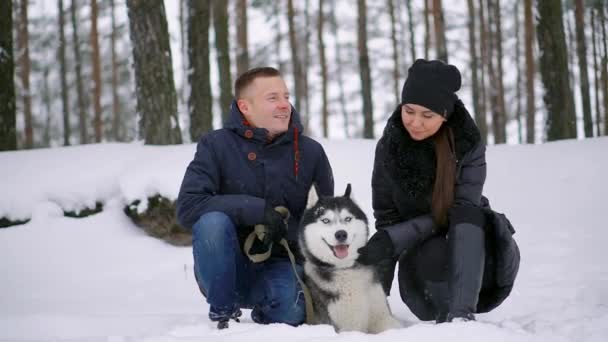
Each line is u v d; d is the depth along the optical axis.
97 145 8.11
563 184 7.30
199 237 3.27
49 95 27.12
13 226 6.56
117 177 7.02
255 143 3.55
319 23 22.97
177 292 5.27
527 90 19.48
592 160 7.77
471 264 3.01
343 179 7.36
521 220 6.61
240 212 3.31
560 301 4.03
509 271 3.21
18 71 21.58
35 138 28.27
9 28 9.36
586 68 17.09
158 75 9.19
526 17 19.34
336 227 3.25
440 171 3.21
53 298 5.10
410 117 3.26
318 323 3.43
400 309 4.37
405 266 3.56
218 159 3.52
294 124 3.62
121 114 27.77
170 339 2.88
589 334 2.70
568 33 22.80
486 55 21.84
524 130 26.88
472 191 3.28
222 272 3.26
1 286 5.48
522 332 2.66
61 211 6.70
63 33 19.58
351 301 3.29
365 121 16.70
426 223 3.32
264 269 3.59
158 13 9.22
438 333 2.62
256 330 2.88
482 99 22.27
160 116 9.15
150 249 6.37
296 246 3.70
